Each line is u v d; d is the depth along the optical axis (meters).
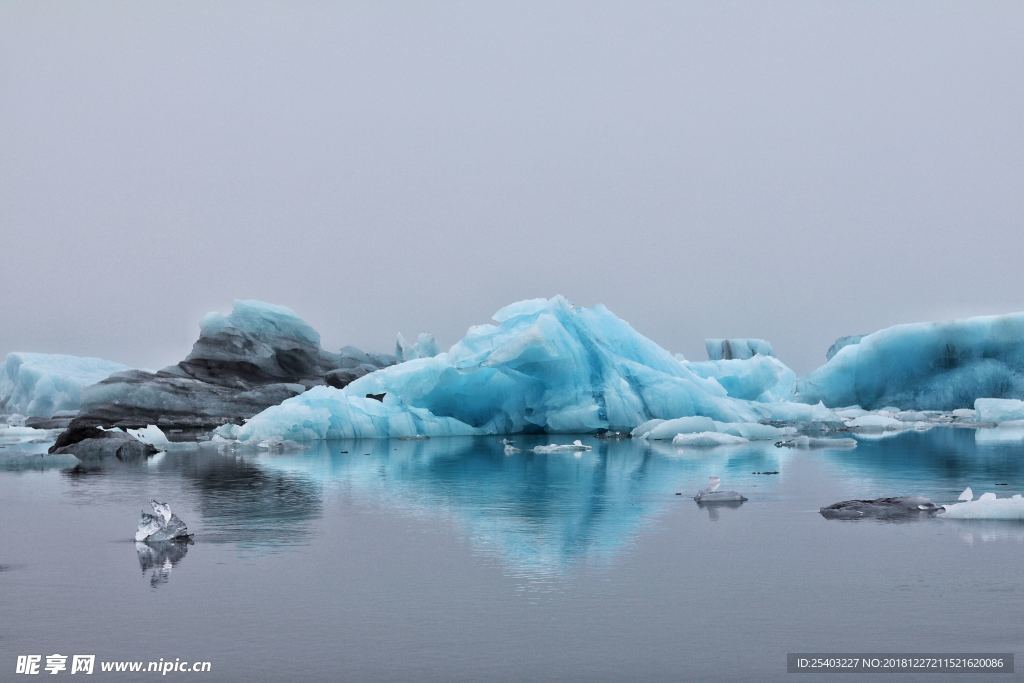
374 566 10.73
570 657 7.48
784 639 7.88
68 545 12.27
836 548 11.49
